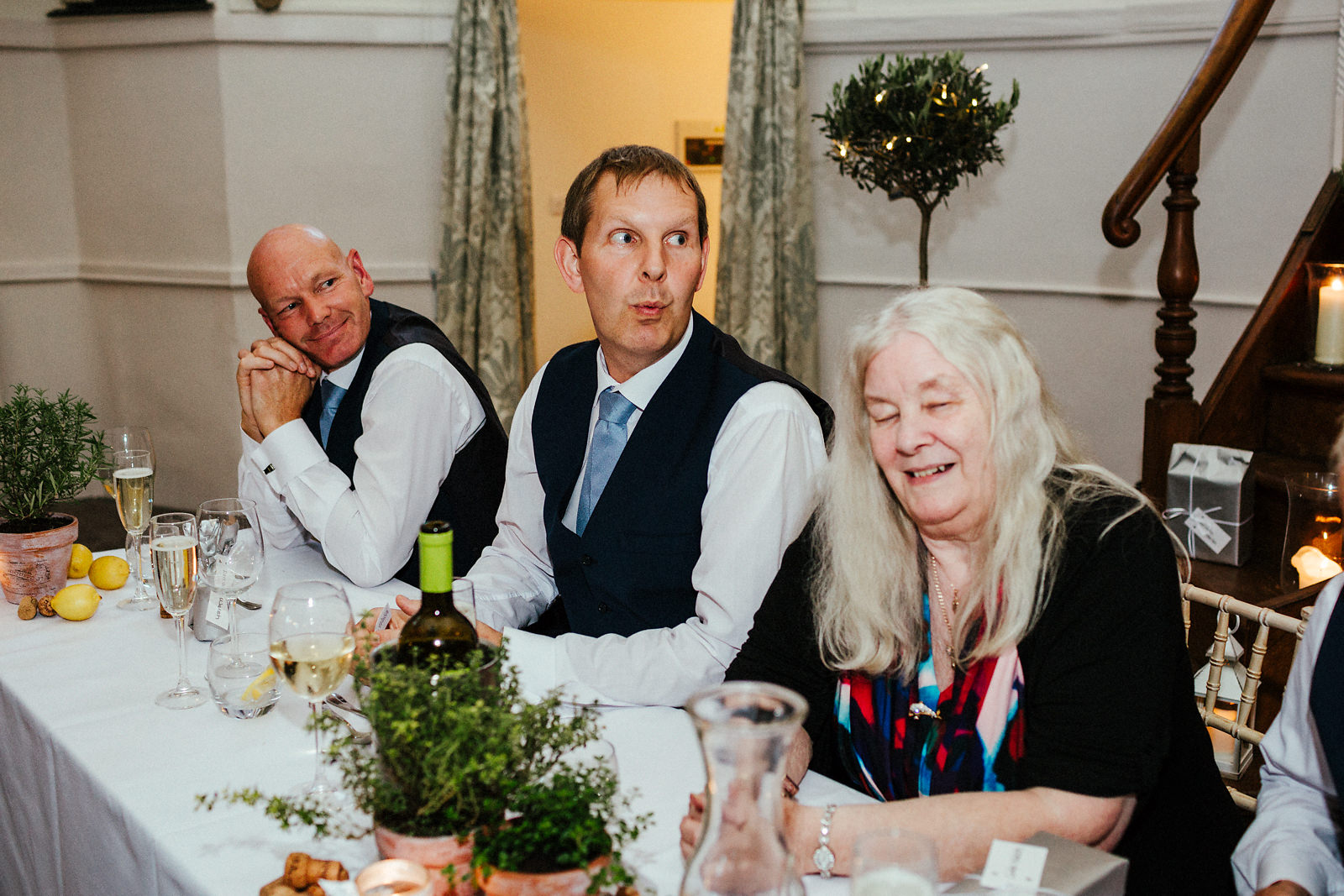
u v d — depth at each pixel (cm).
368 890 83
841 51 421
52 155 457
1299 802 121
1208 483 250
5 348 459
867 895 74
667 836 107
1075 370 401
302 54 426
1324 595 123
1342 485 120
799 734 124
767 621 139
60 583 177
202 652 156
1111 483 120
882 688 130
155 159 440
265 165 429
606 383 174
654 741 130
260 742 127
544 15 529
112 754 124
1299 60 338
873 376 119
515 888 83
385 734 87
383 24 429
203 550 137
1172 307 271
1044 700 114
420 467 203
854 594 127
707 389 165
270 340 208
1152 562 113
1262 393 278
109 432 185
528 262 462
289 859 96
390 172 445
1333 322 264
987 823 104
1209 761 125
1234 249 361
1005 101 355
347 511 196
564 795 84
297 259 204
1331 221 277
